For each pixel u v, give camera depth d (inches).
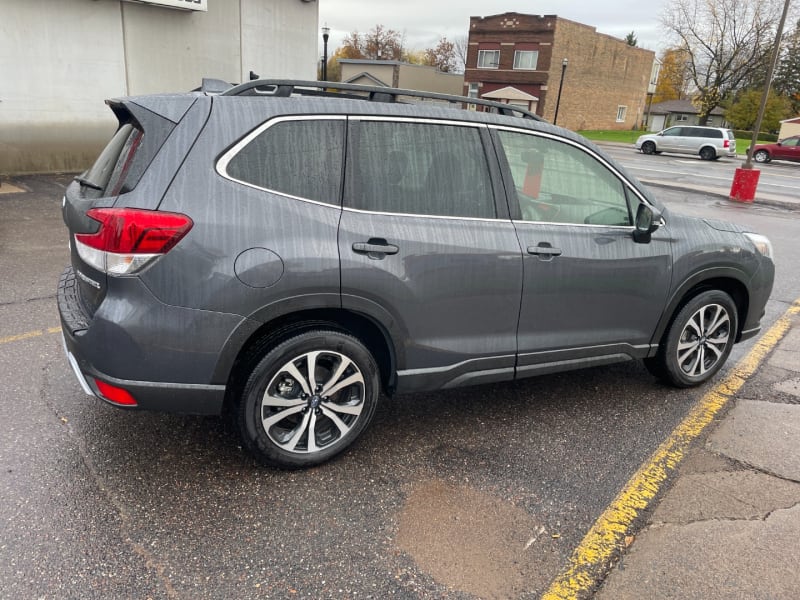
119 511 103.2
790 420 148.7
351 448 127.1
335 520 104.5
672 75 2407.7
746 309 167.2
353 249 108.2
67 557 92.2
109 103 117.8
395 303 113.4
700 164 1029.2
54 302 200.5
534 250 126.3
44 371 151.7
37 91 434.6
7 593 84.8
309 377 112.7
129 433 126.9
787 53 2167.8
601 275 136.2
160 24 485.7
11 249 261.7
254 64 556.1
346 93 130.2
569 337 137.5
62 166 459.8
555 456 128.1
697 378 163.0
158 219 95.8
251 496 109.3
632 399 157.1
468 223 120.6
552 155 132.3
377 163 113.3
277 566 93.4
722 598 90.7
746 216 496.7
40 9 423.2
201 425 131.9
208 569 91.8
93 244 98.3
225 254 99.3
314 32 600.4
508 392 158.2
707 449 133.6
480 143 124.0
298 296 105.0
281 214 103.7
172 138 99.5
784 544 102.9
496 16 1593.3
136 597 85.8
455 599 88.7
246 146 103.0
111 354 98.6
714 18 1825.8
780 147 1152.8
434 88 1900.8
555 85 1587.1
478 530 103.9
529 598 89.6
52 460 116.0
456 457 126.0
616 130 1929.1
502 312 126.6
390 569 94.0
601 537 103.4
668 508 112.0
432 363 122.7
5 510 101.3
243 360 108.1
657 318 149.4
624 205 142.7
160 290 97.3
